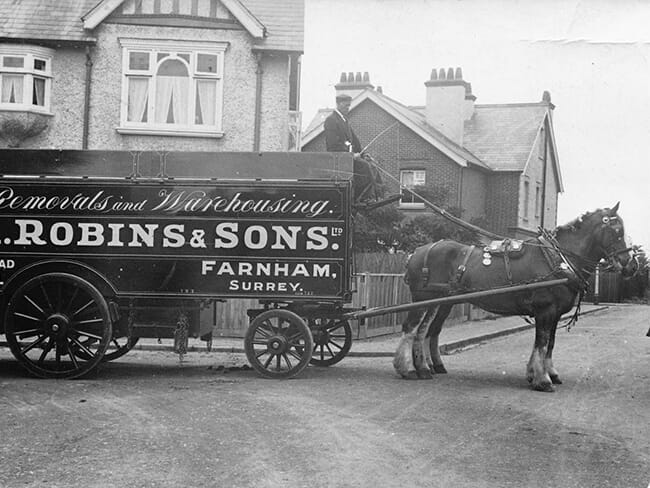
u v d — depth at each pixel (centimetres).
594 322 2575
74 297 1077
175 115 1998
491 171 3266
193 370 1184
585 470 650
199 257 1095
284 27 2025
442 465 652
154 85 1983
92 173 1107
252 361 1102
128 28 1984
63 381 1057
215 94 2002
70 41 1964
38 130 1970
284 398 939
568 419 862
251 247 1092
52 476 603
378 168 1177
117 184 1099
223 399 927
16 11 2002
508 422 835
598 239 1092
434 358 1216
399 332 1905
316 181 1088
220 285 1093
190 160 1105
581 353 1570
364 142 3184
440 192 2498
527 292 1102
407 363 1136
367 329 1720
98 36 1981
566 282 1077
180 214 1097
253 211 1092
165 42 1986
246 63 1998
